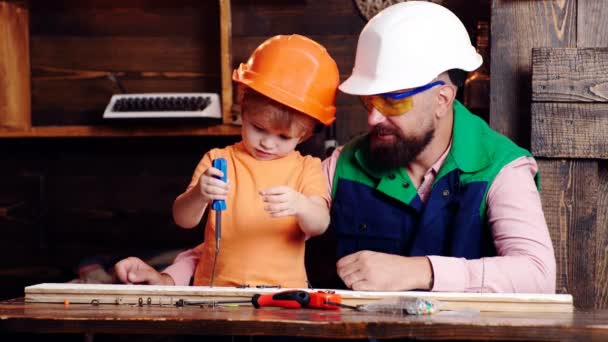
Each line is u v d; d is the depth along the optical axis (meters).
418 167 1.93
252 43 2.94
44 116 3.03
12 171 3.12
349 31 2.92
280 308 1.37
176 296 1.42
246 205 1.81
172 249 2.95
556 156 2.09
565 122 2.08
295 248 1.81
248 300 1.40
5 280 3.12
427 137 1.82
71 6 3.00
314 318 1.23
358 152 1.99
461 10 2.66
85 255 3.10
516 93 2.16
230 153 1.89
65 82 3.02
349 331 1.19
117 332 1.23
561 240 2.11
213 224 1.84
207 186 1.55
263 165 1.85
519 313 1.34
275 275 1.77
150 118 2.68
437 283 1.54
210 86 2.97
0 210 3.12
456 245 1.81
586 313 1.34
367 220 1.96
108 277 2.67
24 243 3.12
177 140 3.06
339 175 2.02
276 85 1.73
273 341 1.56
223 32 2.72
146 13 2.99
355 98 2.92
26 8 2.94
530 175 1.84
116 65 3.00
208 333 1.22
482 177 1.81
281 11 2.93
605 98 2.06
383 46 1.79
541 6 2.14
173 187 3.06
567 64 2.07
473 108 2.42
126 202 3.08
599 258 2.12
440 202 1.85
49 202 3.11
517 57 2.15
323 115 1.77
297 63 1.75
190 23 2.97
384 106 1.77
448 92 1.84
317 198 1.79
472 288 1.56
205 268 1.83
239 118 2.70
